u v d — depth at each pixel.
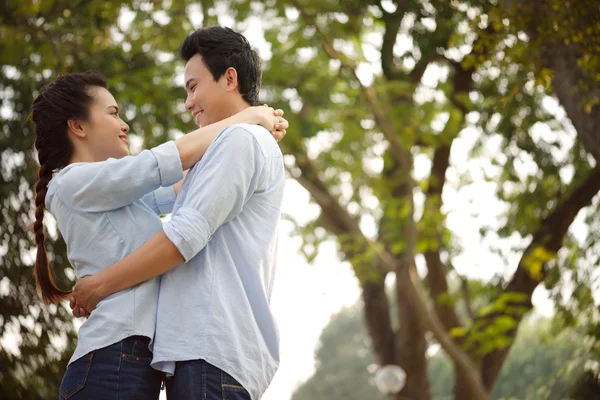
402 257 10.73
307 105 10.63
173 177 2.32
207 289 2.24
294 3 9.24
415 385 12.57
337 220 12.52
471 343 10.56
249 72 2.56
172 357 2.18
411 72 11.01
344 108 10.59
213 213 2.22
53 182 2.36
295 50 10.02
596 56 4.83
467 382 10.41
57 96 2.44
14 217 8.25
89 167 2.32
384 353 13.43
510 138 12.07
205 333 2.20
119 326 2.20
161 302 2.24
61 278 8.33
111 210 2.31
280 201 2.46
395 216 11.26
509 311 10.77
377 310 13.53
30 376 8.21
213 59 2.52
